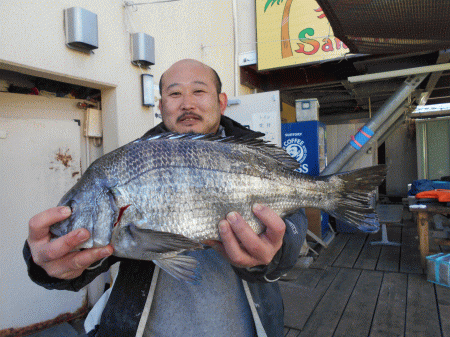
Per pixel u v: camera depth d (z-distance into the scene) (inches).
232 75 234.2
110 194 39.8
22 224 117.6
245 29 241.3
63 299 131.2
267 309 55.9
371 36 137.6
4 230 113.3
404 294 142.4
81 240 35.8
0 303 112.7
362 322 120.3
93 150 139.8
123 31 131.6
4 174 112.7
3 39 87.8
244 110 188.4
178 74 56.1
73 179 132.3
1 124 111.3
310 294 144.4
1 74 114.5
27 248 42.5
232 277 56.6
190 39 181.3
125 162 41.3
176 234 37.7
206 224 42.9
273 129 182.9
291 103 370.3
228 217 41.2
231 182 45.1
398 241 234.7
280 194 49.1
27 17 94.1
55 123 126.1
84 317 137.0
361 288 150.9
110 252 38.8
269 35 226.8
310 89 302.0
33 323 121.7
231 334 53.9
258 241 40.5
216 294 54.6
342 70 254.5
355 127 309.0
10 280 115.2
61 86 132.0
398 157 458.9
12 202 115.0
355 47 153.4
